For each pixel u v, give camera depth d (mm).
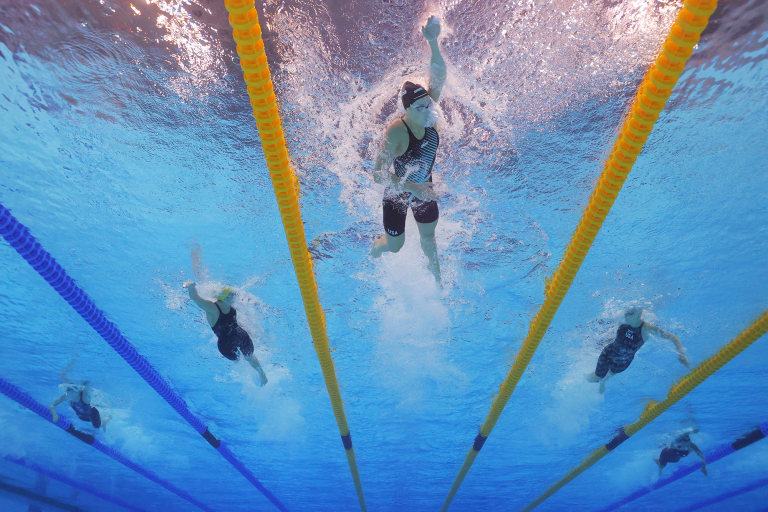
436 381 5051
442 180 3541
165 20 2951
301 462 6340
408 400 5293
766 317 3760
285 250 4074
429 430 5680
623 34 2900
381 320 4496
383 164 2541
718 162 3402
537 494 6762
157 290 4285
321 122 3203
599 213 2330
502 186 3547
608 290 4238
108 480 7145
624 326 4141
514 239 3865
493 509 7164
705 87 3051
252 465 6402
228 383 5168
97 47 2967
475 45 2947
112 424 5832
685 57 1547
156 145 3387
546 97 3117
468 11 2873
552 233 3807
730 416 5422
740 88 2986
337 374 5004
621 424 5387
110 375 5168
